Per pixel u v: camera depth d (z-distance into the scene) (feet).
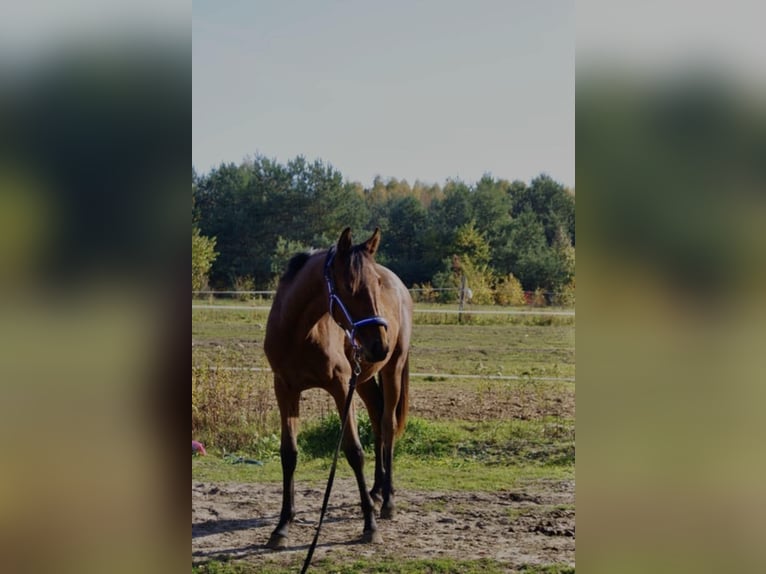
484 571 13.84
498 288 82.64
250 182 127.24
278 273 107.24
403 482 20.45
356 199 131.34
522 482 20.39
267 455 23.12
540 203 144.25
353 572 13.85
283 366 15.71
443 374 34.91
